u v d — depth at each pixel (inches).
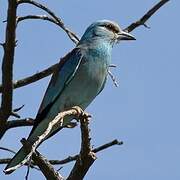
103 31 509.4
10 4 390.6
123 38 520.1
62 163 437.1
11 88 416.2
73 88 486.6
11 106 425.4
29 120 462.0
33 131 469.7
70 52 503.2
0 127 437.4
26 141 415.8
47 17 447.2
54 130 438.9
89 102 497.0
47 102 490.9
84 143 367.2
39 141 308.2
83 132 366.6
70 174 376.2
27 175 295.4
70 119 434.3
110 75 484.1
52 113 487.2
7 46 399.9
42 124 475.8
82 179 375.2
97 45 498.0
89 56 490.3
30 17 438.0
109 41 508.7
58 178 388.8
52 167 389.4
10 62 404.5
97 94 499.2
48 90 496.4
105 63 494.6
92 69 488.1
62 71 494.3
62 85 490.0
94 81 488.4
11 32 396.5
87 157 367.6
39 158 387.5
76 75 488.1
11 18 393.4
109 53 501.4
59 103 488.1
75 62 489.1
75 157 438.0
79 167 370.6
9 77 410.0
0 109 427.2
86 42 503.5
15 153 449.1
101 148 378.0
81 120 368.2
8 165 420.8
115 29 516.4
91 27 513.0
